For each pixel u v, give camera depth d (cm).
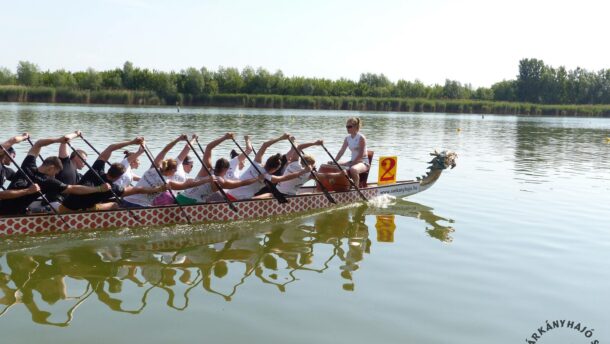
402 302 581
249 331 500
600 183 1444
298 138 2542
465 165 1766
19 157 1612
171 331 495
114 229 848
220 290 603
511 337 506
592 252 791
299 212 1036
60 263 686
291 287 618
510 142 2778
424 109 7900
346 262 719
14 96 6169
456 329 519
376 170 1600
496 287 636
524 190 1312
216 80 7956
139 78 7181
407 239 847
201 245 791
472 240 845
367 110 7606
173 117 4050
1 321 507
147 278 639
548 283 655
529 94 10088
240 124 3456
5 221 765
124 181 901
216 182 926
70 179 887
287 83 8281
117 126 2889
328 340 486
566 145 2675
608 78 10244
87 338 476
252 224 931
